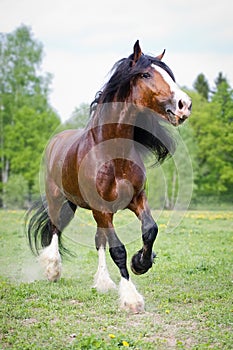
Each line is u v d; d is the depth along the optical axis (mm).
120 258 7047
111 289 7949
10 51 40125
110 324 6242
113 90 6949
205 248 11789
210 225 17047
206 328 6035
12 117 39750
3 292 7816
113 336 5664
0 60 40156
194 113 36344
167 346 5484
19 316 6551
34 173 36375
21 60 40312
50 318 6469
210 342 5555
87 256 11125
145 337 5781
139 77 6801
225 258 10461
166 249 11719
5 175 38625
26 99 40312
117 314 6695
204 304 7004
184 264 9711
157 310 6820
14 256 11281
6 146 38781
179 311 6699
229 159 36844
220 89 37531
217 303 6992
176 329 6043
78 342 5508
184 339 5680
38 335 5816
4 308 6879
